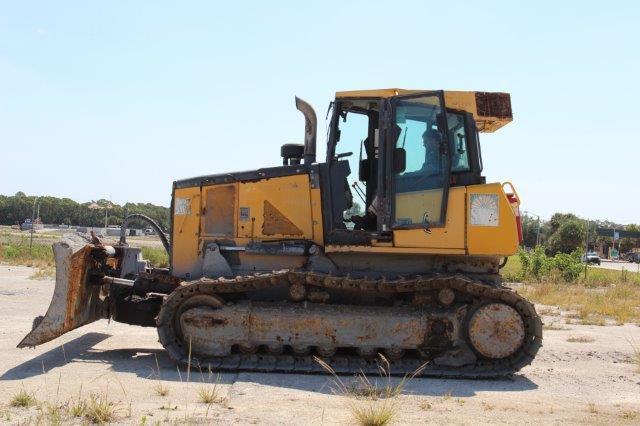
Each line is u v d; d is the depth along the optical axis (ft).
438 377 26.11
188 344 26.30
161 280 29.53
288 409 20.12
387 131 26.99
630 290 78.02
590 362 31.19
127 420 18.37
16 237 142.82
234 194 28.94
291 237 28.25
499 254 26.32
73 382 23.06
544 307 57.67
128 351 29.94
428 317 26.25
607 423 19.74
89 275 28.55
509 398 22.95
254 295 27.84
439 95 26.96
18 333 32.99
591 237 285.43
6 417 18.13
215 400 21.01
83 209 299.99
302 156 29.71
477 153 27.73
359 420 18.65
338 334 26.30
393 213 26.73
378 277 26.78
